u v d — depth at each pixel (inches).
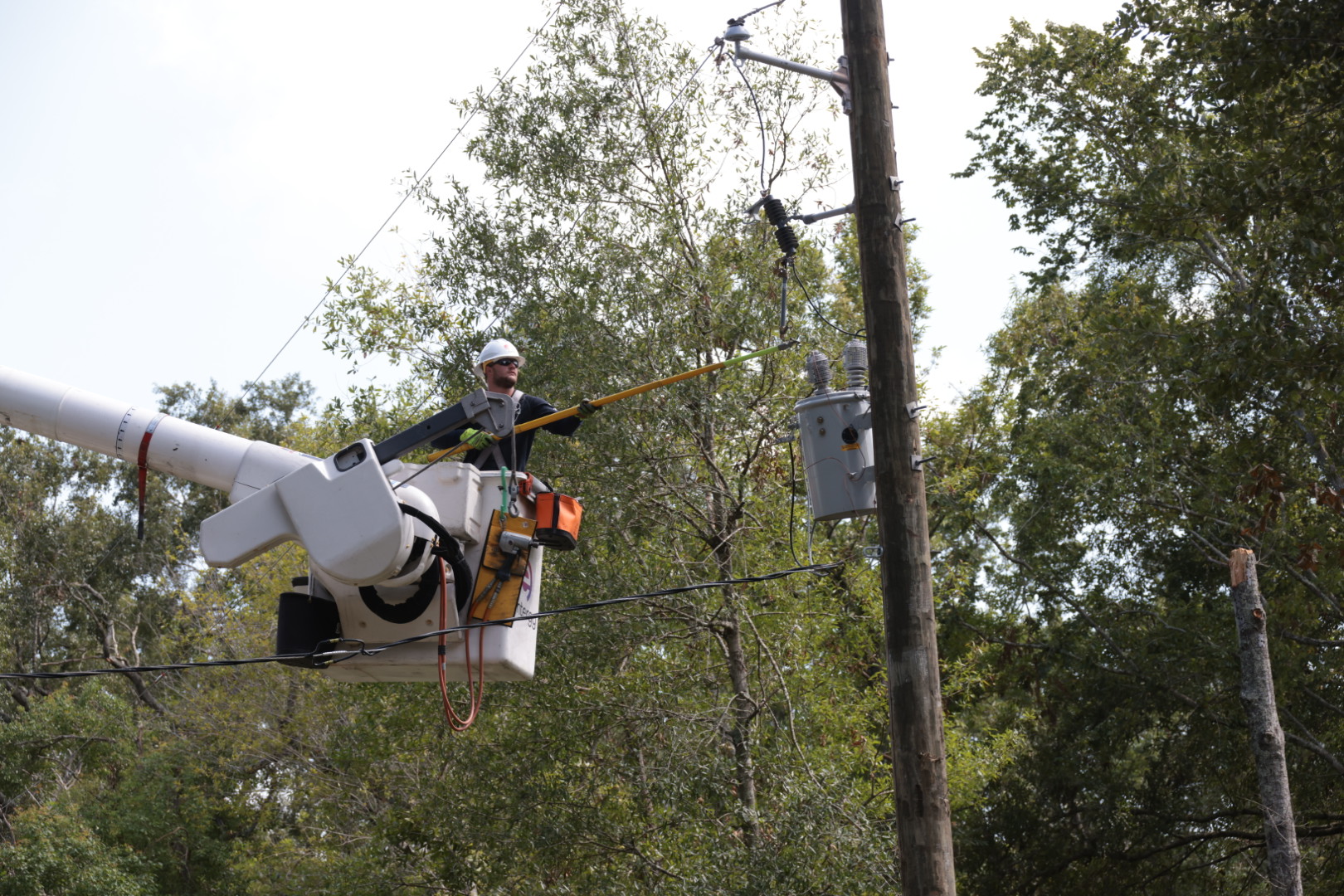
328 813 1169.4
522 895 769.6
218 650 1512.1
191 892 1584.6
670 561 743.7
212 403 2188.7
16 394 340.5
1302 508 1032.8
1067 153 1100.5
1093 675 1192.2
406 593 324.8
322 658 323.3
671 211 765.9
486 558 330.0
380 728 863.1
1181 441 1106.1
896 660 407.2
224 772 1498.5
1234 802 1145.4
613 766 764.6
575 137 789.9
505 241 789.9
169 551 1953.7
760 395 751.1
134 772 1616.6
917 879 389.1
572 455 722.8
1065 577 1227.2
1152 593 1243.2
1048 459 1138.0
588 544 734.5
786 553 790.5
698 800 714.2
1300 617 1043.3
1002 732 1349.7
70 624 2100.1
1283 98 723.4
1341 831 1104.2
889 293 433.4
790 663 785.6
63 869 1369.3
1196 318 1032.8
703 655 797.9
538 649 725.9
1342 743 1090.7
